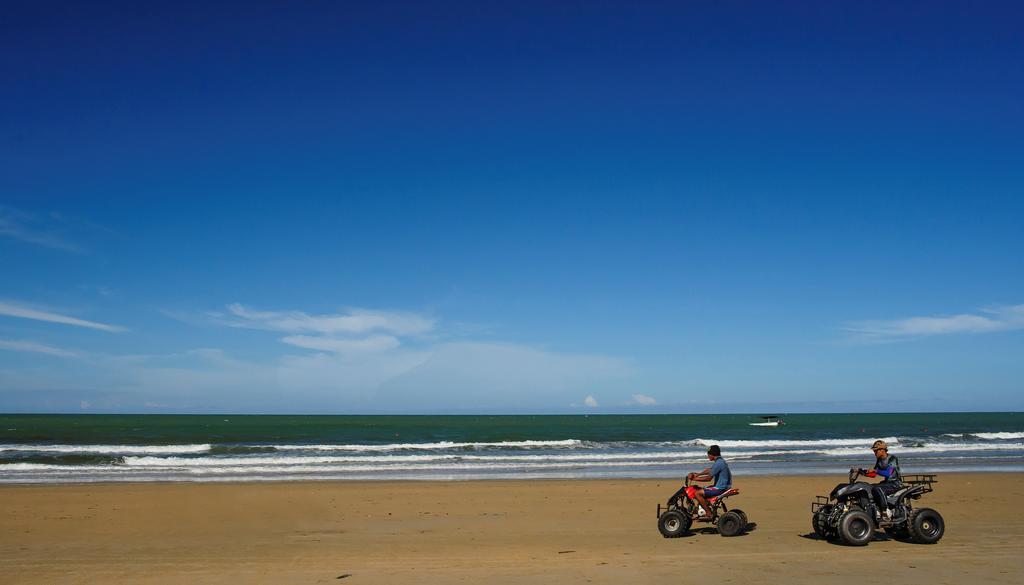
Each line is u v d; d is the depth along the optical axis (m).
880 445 11.90
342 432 76.38
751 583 8.59
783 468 31.19
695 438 65.56
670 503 13.08
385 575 9.45
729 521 12.70
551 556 10.89
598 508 17.62
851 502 11.84
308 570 9.94
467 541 12.78
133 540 13.34
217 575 9.68
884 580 8.70
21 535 14.06
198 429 81.50
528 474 28.25
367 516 16.45
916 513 11.45
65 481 25.14
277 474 28.28
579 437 67.62
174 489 21.66
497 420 170.62
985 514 15.70
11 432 70.75
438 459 35.97
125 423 108.12
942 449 45.47
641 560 10.32
